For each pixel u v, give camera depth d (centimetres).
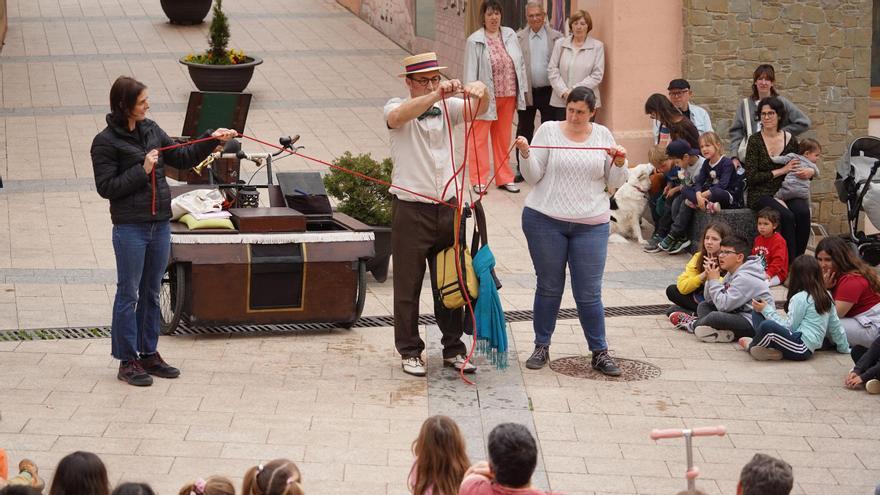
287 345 967
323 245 977
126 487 483
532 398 863
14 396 823
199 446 754
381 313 1069
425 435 566
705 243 1028
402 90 2092
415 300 897
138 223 833
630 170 1355
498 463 515
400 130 862
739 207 1286
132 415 800
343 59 2334
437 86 866
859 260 994
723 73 1514
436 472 563
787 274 1182
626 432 805
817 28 1524
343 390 866
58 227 1301
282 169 1582
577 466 748
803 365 952
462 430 798
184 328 1005
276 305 970
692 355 973
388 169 1179
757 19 1508
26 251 1209
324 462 737
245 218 970
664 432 552
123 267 836
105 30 2502
